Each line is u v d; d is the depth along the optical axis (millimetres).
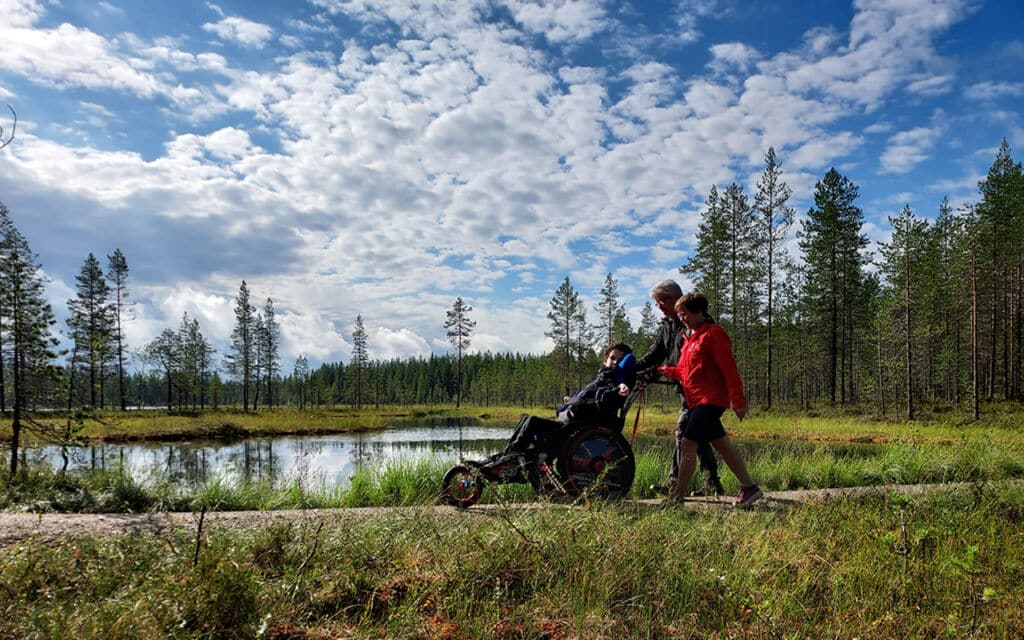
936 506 4742
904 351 38781
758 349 47281
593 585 3002
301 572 2996
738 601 2865
